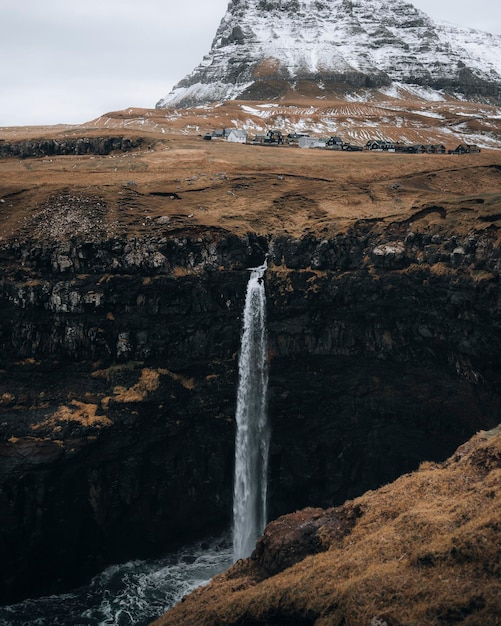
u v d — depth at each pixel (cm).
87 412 6203
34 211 7544
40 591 5809
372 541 2941
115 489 6241
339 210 7712
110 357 6594
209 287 6838
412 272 6338
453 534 2711
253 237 7156
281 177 9031
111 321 6619
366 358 6650
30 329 6538
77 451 5969
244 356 6856
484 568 2500
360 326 6669
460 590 2414
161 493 6438
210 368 6756
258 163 10275
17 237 7006
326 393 6806
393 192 8306
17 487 5762
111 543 6203
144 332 6656
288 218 7588
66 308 6525
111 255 6812
